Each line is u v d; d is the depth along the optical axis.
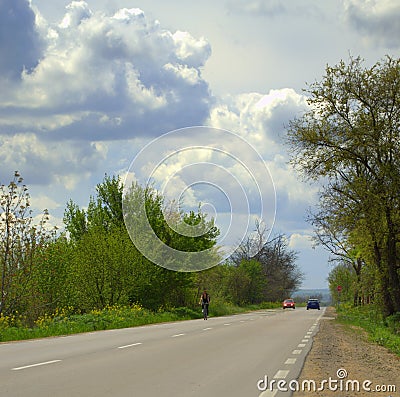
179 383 10.62
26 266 29.72
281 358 14.92
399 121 34.38
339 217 34.81
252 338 21.55
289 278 116.00
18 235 29.41
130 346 17.81
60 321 27.95
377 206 33.53
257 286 89.06
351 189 34.50
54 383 10.42
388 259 35.38
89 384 10.34
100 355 15.19
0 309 28.30
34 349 16.86
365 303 57.69
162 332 24.83
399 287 35.50
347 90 34.38
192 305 54.44
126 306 40.25
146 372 11.99
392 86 34.06
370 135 34.06
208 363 13.66
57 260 34.78
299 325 31.84
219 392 9.76
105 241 41.88
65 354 15.41
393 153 34.22
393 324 33.59
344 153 34.72
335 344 20.00
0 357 14.67
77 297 40.88
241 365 13.38
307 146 35.09
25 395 9.18
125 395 9.29
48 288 34.22
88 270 40.84
